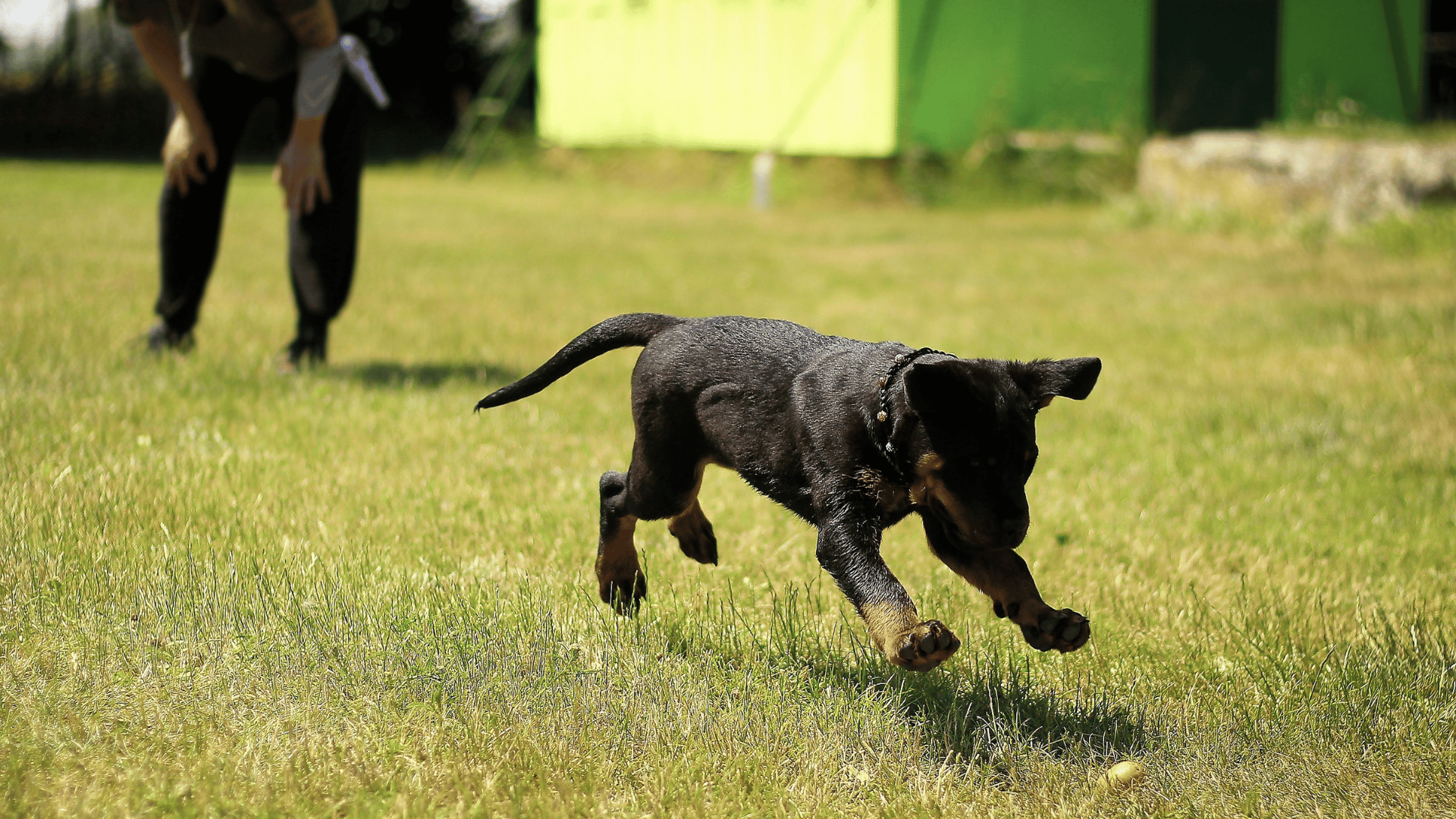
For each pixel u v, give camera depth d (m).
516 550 6.89
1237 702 5.21
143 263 16.80
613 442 9.35
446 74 50.81
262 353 11.51
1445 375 12.13
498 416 9.91
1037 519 7.97
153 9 9.36
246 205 27.19
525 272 18.50
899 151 30.16
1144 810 4.48
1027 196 29.72
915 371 4.42
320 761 4.36
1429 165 20.80
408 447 8.75
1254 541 7.70
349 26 10.66
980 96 30.64
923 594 6.43
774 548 7.20
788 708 5.00
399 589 5.95
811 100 31.30
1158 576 7.01
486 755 4.50
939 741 4.91
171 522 6.77
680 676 5.19
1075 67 30.62
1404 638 5.96
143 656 4.98
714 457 5.50
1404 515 8.17
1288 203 22.06
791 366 5.17
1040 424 10.59
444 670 5.04
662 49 35.41
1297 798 4.52
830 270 19.78
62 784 4.08
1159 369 12.70
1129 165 29.56
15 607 5.34
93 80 44.97
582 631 5.67
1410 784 4.60
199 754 4.35
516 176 37.97
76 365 10.27
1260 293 16.83
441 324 13.96
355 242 10.88
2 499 6.74
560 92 39.38
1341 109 28.30
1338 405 11.08
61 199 25.84
